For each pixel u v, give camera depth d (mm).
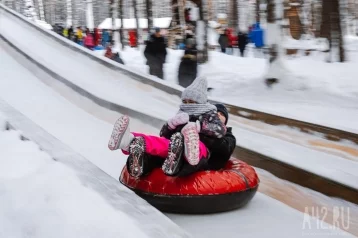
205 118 4254
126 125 3939
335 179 4266
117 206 3045
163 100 8305
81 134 7262
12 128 5254
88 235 2703
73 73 10508
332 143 5176
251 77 13789
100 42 27156
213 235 3795
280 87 11695
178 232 2670
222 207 4137
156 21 44969
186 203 4023
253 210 4387
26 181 3629
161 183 4070
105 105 8281
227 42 22250
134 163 4031
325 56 18047
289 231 3932
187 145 3789
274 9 11922
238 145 5453
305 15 32562
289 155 4996
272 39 11938
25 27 16609
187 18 15992
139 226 2740
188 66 11062
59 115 8555
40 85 10984
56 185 3439
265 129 6066
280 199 4801
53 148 4410
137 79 9102
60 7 58375
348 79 12750
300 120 5617
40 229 2910
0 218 3230
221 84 13086
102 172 3771
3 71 12273
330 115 9336
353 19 35750
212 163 4445
